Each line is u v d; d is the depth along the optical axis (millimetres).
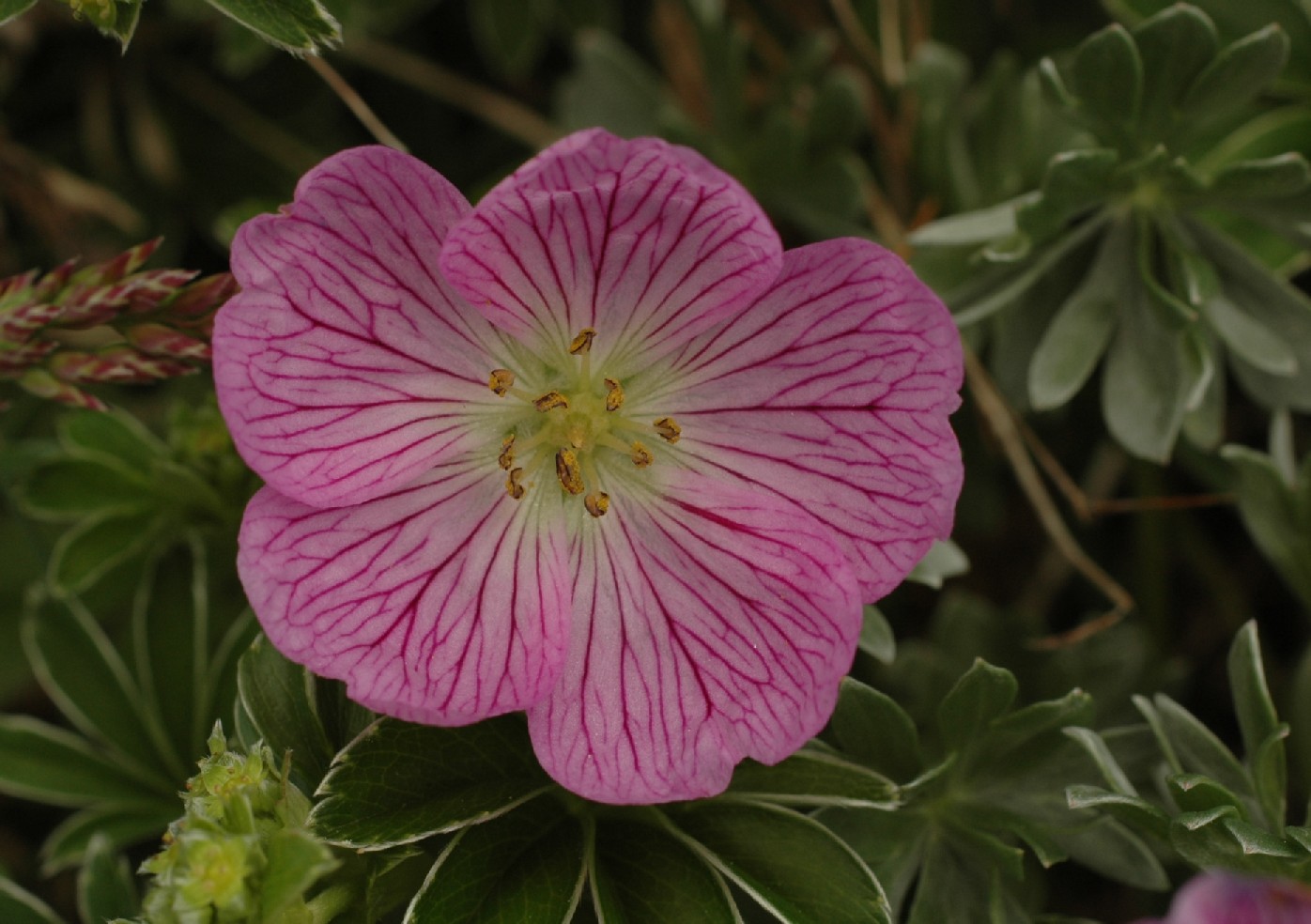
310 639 150
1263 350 169
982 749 160
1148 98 167
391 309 153
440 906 150
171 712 172
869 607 161
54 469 175
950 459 152
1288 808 168
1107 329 170
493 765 155
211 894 144
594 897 152
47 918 170
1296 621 190
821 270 153
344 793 151
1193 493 189
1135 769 164
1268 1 180
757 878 153
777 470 156
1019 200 171
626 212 152
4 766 171
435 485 156
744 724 154
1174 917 139
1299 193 168
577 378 160
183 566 175
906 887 162
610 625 156
